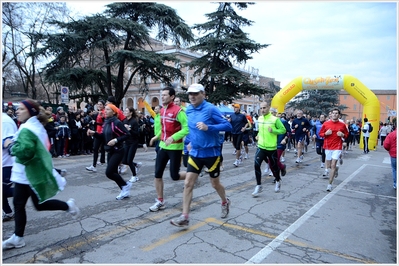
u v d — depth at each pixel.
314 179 7.96
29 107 3.30
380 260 3.35
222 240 3.74
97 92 22.97
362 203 5.71
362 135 18.25
